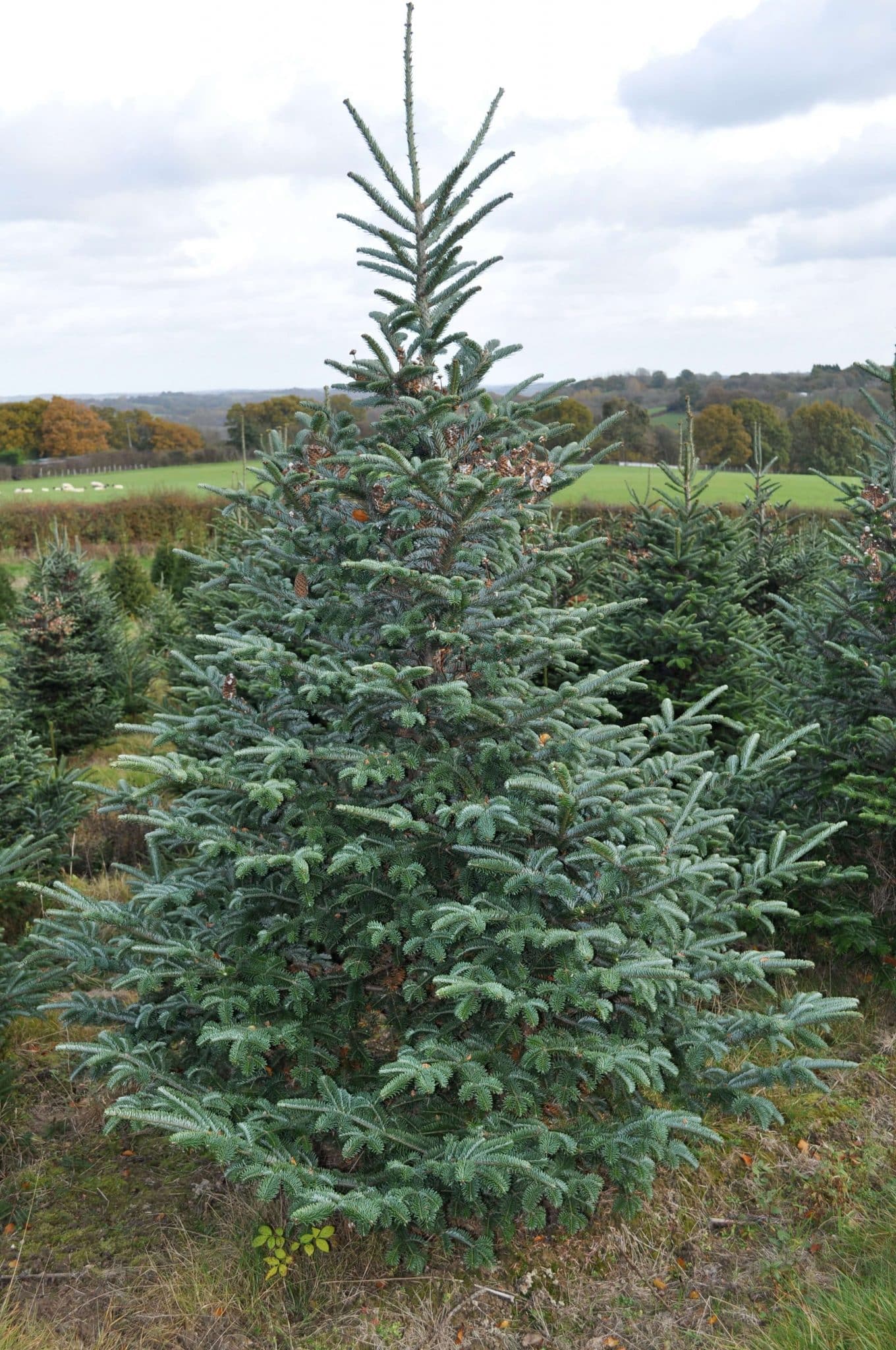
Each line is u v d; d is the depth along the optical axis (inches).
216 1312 142.2
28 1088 197.2
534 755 153.1
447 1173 130.9
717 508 312.8
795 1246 155.5
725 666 292.4
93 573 487.5
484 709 144.8
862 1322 134.1
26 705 420.2
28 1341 134.8
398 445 157.6
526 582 153.2
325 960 165.3
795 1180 170.6
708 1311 143.3
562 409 1477.6
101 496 2016.5
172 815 169.6
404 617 150.5
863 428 240.7
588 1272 150.9
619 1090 149.9
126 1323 140.3
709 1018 167.8
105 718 434.0
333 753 145.5
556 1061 150.3
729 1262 153.1
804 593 432.5
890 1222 157.6
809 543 517.3
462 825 144.6
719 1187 169.5
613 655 291.0
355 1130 137.3
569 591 335.3
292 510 170.4
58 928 176.2
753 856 226.7
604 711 161.6
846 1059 204.2
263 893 155.5
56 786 260.2
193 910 167.8
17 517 1451.8
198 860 171.3
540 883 143.3
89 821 327.0
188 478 2388.0
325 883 155.9
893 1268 146.9
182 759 146.6
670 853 151.7
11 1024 215.8
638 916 146.5
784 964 161.3
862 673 229.6
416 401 148.3
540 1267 151.3
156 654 530.9
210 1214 162.7
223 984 149.8
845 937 218.2
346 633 165.6
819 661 243.6
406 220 158.9
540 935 137.9
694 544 309.3
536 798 152.7
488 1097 130.3
